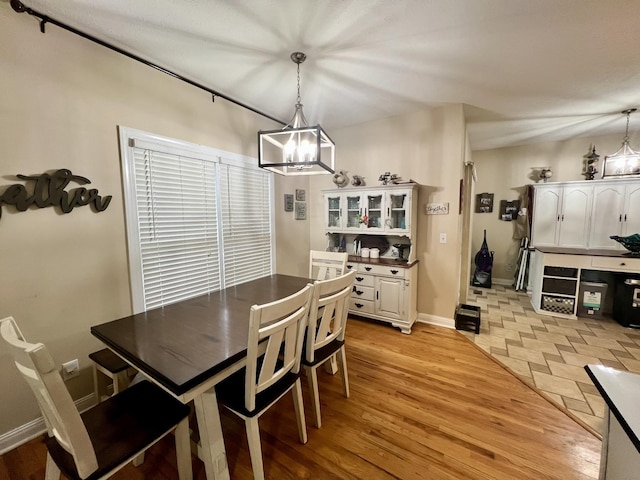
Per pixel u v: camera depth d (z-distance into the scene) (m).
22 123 1.57
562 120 3.48
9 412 1.60
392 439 1.64
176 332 1.50
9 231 1.55
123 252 2.04
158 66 2.19
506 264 5.06
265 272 3.40
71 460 1.02
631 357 2.55
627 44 1.91
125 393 1.34
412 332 3.10
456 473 1.42
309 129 1.81
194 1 1.53
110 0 1.51
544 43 1.91
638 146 3.99
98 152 1.89
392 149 3.43
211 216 2.70
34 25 1.59
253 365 1.22
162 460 1.52
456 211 3.09
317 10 1.61
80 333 1.85
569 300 3.51
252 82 2.51
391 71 2.31
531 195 4.60
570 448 1.56
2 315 1.55
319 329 1.69
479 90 2.66
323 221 4.01
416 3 1.55
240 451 1.58
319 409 1.73
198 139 2.54
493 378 2.24
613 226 4.00
